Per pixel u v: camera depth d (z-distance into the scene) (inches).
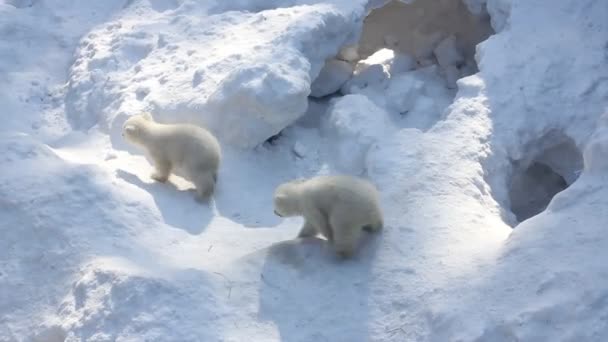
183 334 229.5
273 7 350.3
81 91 321.7
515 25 324.2
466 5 368.5
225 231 265.6
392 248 250.2
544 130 294.0
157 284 236.7
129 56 331.0
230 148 295.0
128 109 302.2
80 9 366.6
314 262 249.4
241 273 246.8
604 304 216.7
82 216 260.4
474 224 255.8
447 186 267.6
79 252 251.9
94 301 237.6
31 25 354.6
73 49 349.4
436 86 374.6
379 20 415.5
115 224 259.6
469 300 229.5
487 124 289.9
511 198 310.0
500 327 220.7
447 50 389.7
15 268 253.1
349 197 242.4
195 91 301.9
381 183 271.0
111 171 282.8
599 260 224.4
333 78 347.6
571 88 299.9
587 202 239.5
